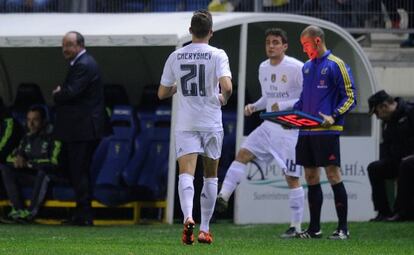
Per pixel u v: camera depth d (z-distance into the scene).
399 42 62.53
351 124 51.31
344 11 59.97
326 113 37.94
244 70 48.53
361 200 51.19
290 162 40.31
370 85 51.59
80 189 46.69
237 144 48.66
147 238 38.09
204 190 33.81
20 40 48.22
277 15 49.44
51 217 50.88
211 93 33.06
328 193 50.41
